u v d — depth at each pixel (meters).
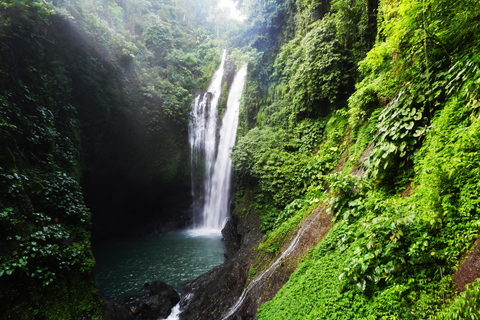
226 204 14.80
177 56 18.52
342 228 4.25
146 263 10.34
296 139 9.16
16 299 4.39
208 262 10.28
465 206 2.44
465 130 2.78
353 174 5.35
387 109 4.39
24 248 4.76
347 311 2.91
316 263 4.21
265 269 5.89
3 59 6.21
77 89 9.41
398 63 4.52
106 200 13.23
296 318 3.50
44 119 6.81
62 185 6.39
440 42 3.40
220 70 19.14
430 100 3.53
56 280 5.08
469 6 2.90
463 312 1.84
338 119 7.82
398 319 2.35
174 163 14.78
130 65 12.38
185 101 15.28
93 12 12.91
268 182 8.54
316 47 8.12
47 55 8.05
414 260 2.59
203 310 6.16
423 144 3.54
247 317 4.81
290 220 6.74
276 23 12.27
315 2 9.17
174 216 15.89
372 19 6.78
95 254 11.50
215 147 16.84
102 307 5.70
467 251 2.27
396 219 2.92
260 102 12.85
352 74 7.62
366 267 2.91
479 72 2.66
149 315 6.54
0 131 5.34
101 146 11.16
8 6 6.37
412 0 3.30
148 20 19.52
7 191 4.99
